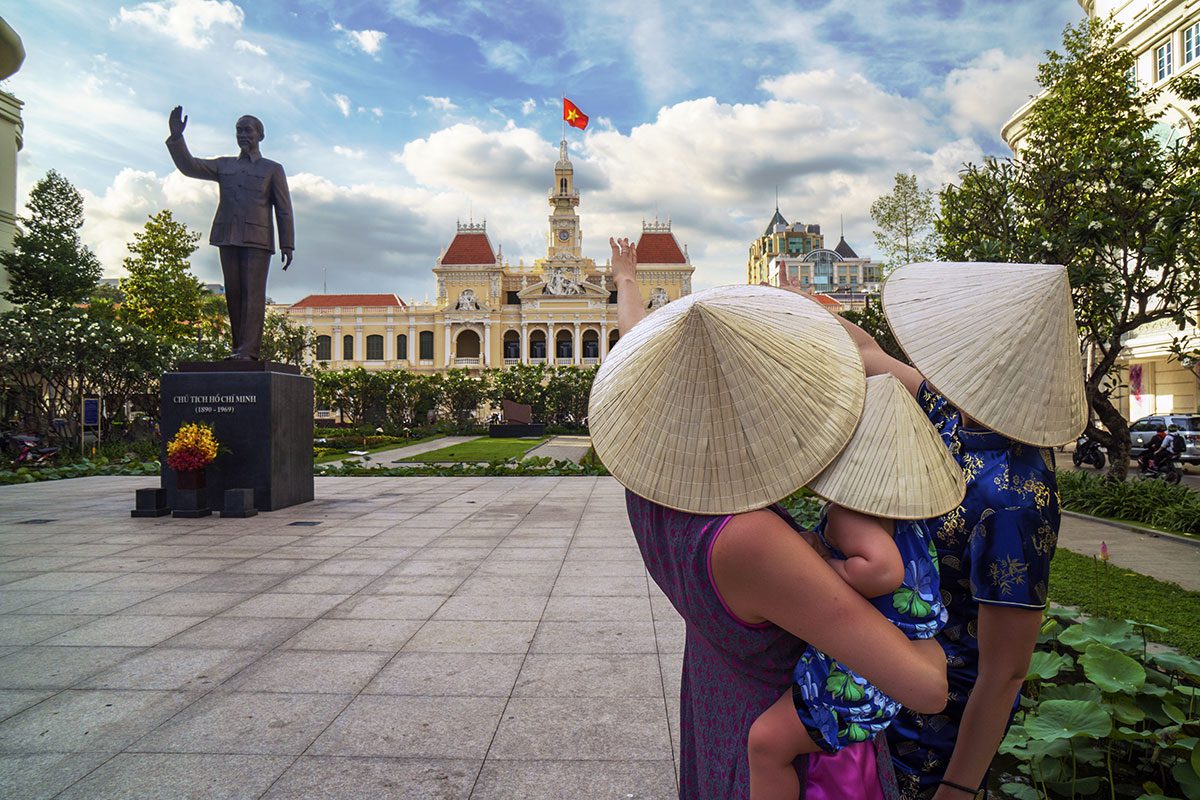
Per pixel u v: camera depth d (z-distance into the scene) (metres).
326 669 3.30
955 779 1.20
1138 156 8.21
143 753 2.49
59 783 2.29
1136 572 5.78
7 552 6.04
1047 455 1.24
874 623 0.81
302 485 9.43
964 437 1.25
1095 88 10.54
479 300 61.38
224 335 32.38
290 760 2.44
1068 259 8.24
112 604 4.40
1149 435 16.28
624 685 3.11
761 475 0.86
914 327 1.22
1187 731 2.08
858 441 0.89
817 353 0.91
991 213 9.52
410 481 12.98
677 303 1.04
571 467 14.77
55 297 25.88
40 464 16.45
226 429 8.54
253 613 4.21
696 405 0.89
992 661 1.17
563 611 4.26
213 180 8.97
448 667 3.32
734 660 0.95
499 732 2.65
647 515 1.00
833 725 0.88
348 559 5.77
